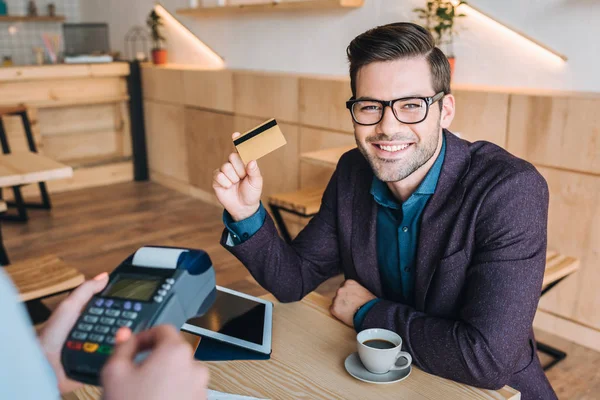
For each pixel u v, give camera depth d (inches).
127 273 27.4
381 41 41.7
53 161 113.2
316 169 135.6
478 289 41.4
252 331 43.2
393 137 42.6
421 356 39.5
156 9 193.8
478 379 37.7
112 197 183.6
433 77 42.5
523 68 100.3
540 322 101.5
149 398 15.3
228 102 158.7
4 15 230.8
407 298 48.5
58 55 225.5
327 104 127.8
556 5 93.0
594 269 91.5
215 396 35.0
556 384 83.8
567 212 92.8
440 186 44.9
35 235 148.3
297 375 37.9
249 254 47.0
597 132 85.9
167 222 158.6
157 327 17.8
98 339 23.3
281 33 147.1
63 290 79.6
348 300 46.6
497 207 42.4
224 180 43.5
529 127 94.1
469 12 106.0
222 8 154.2
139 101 197.0
